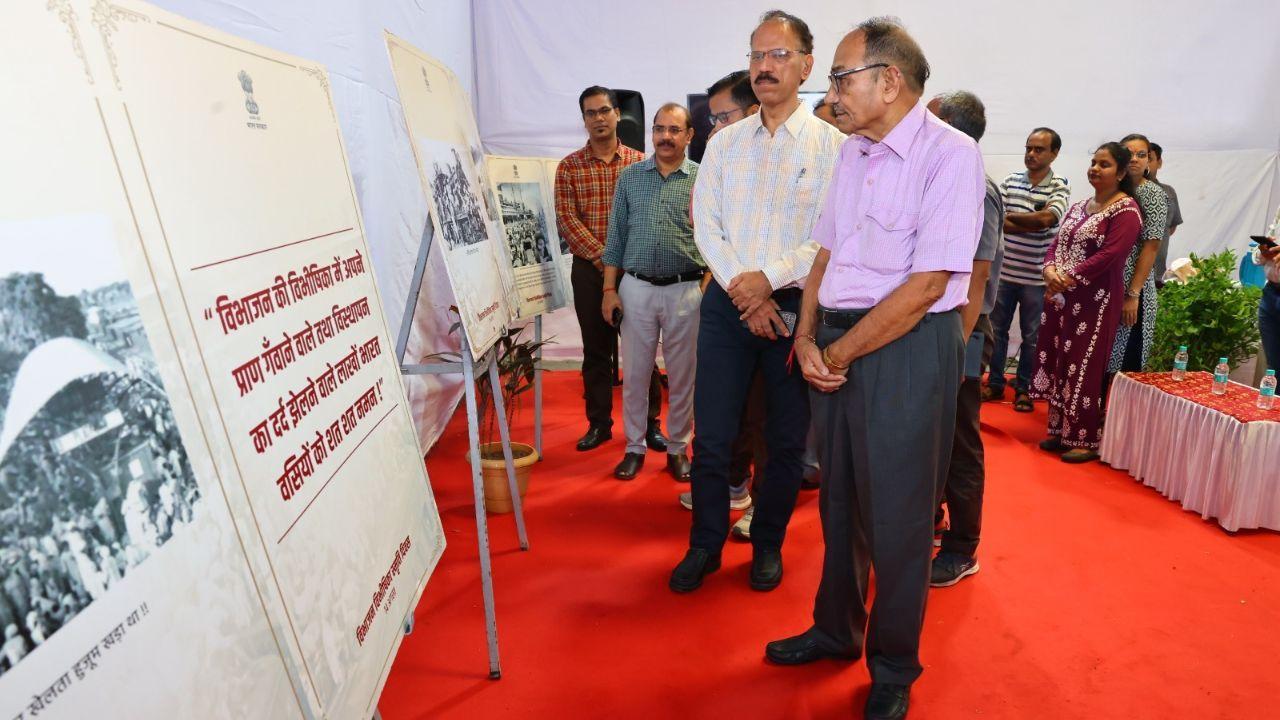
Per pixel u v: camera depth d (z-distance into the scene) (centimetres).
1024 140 541
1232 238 544
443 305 405
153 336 80
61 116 72
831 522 193
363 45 315
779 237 227
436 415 393
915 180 163
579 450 383
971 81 536
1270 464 287
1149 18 517
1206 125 529
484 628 228
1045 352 384
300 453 107
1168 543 284
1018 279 448
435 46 429
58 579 63
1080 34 523
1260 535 290
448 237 200
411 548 146
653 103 546
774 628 229
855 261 173
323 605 104
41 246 67
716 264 231
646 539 287
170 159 89
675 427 342
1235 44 516
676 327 321
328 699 101
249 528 90
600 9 533
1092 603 243
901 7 526
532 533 292
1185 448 315
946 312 169
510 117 549
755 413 267
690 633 226
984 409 456
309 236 125
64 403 67
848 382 177
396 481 144
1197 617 235
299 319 115
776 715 191
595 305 372
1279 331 348
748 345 238
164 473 77
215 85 103
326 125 143
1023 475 352
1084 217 366
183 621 76
